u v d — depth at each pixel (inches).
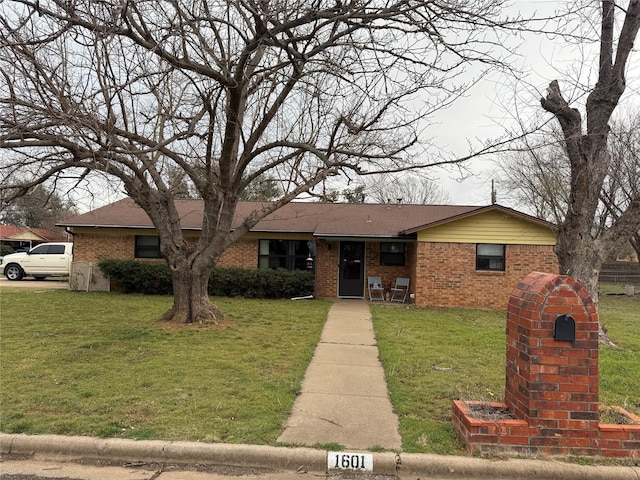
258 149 361.4
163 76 310.3
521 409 162.4
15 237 1440.7
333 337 362.0
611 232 374.3
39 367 248.7
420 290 594.9
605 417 174.2
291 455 155.3
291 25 261.1
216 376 239.9
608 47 355.6
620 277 1185.4
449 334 381.1
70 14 252.4
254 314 462.9
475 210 582.2
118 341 316.5
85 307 486.0
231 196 384.8
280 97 351.3
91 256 692.1
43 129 290.5
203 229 400.5
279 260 685.3
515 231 589.0
